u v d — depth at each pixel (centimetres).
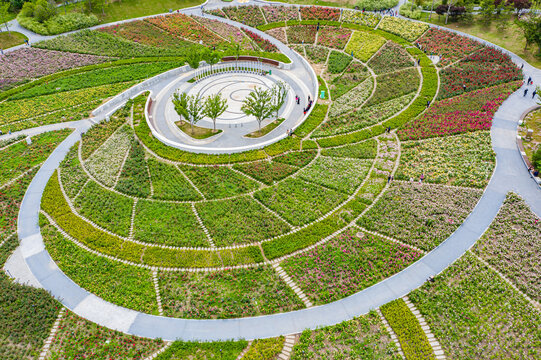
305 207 5609
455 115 7200
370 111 7675
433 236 5047
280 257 4941
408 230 5166
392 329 4128
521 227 5100
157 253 5006
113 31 10550
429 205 5478
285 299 4453
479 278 4531
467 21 10531
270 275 4722
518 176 5869
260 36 10581
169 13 11512
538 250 4788
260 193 5869
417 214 5347
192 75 9181
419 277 4606
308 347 4009
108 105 8019
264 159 6556
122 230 5353
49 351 4056
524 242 4894
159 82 8919
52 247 5156
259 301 4453
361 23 10762
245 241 5153
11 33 10338
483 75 8294
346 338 4075
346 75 8875
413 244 4994
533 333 4019
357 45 9875
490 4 10175
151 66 9362
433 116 7281
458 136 6725
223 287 4609
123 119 7612
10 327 4238
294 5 11794
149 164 6550
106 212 5628
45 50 9756
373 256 4866
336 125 7362
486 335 4012
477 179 5831
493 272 4594
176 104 7169
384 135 7006
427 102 7638
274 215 5525
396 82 8462
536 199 5484
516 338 3997
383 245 5006
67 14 10806
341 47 9875
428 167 6178
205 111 7100
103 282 4697
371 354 3931
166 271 4806
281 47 10144
